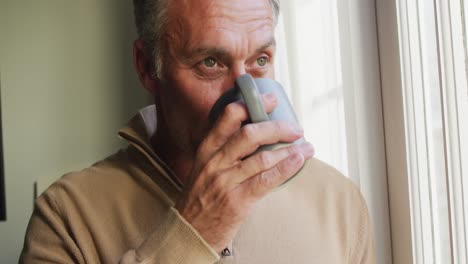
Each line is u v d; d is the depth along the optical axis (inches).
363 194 36.4
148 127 32.9
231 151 19.9
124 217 29.3
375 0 36.3
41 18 76.5
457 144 30.1
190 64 25.6
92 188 30.2
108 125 78.1
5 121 74.9
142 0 28.3
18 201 75.2
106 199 29.9
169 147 30.5
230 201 20.5
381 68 36.0
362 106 36.6
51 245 28.9
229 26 24.4
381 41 35.7
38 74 76.2
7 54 75.3
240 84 20.2
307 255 30.7
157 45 26.9
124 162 31.9
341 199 34.3
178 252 21.6
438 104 32.6
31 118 75.8
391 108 35.0
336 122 41.9
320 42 43.6
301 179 34.5
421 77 33.4
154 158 30.1
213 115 21.9
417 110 33.5
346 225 33.5
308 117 43.2
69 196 29.7
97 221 29.0
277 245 30.2
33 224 29.9
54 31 76.8
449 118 30.1
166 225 22.2
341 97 41.1
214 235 21.7
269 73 26.3
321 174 35.1
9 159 75.0
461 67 30.0
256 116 19.8
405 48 33.3
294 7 44.2
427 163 33.5
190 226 21.4
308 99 43.5
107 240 28.7
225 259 28.4
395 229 35.9
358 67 36.5
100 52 78.1
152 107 34.2
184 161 30.2
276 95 20.8
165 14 25.8
